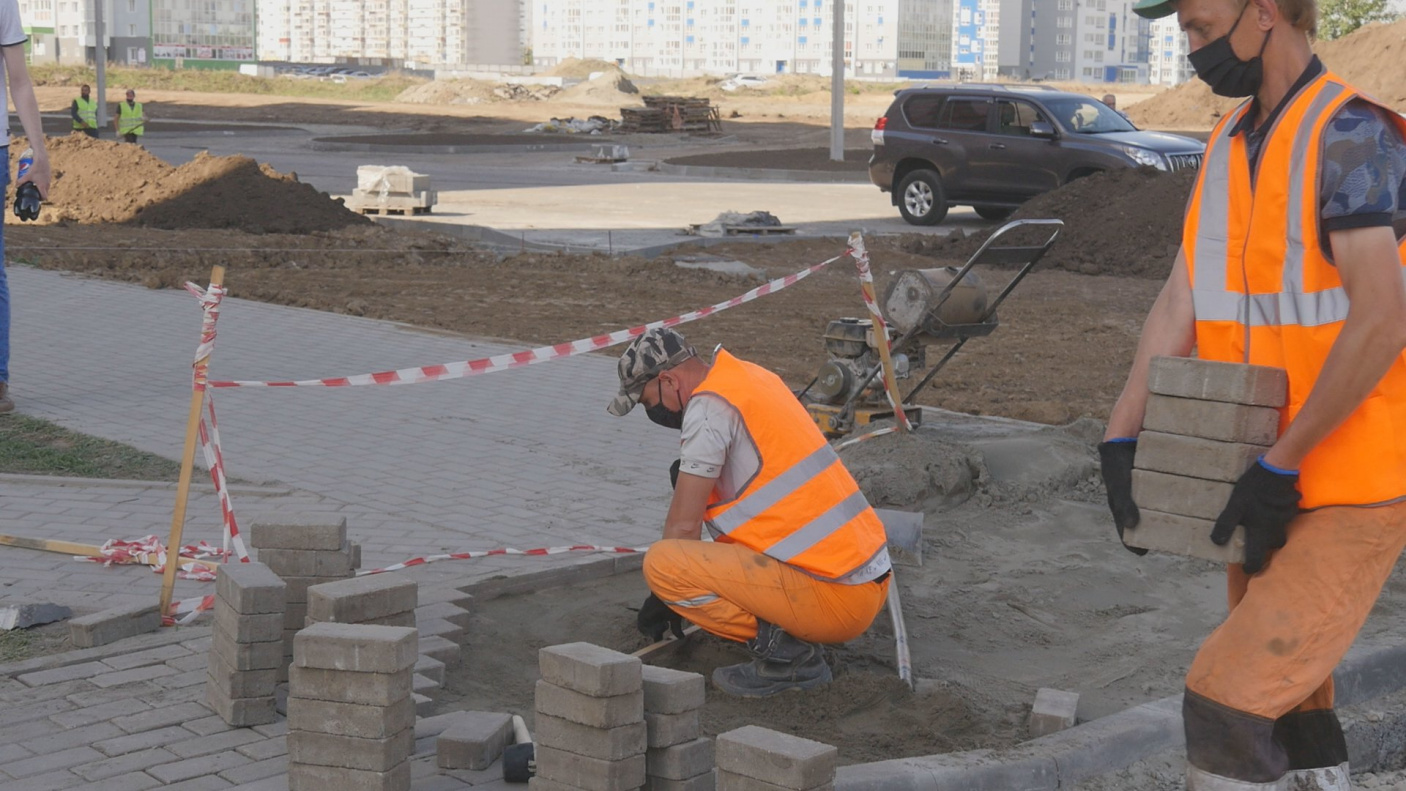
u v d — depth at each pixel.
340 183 27.78
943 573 6.09
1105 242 17.89
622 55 180.50
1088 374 11.12
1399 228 3.10
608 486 7.50
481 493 7.29
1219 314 3.29
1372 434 3.06
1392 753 4.91
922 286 7.74
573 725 3.69
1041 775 4.12
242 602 4.25
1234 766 3.18
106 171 21.27
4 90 8.65
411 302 13.93
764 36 170.88
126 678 4.68
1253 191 3.20
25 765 4.00
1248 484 3.04
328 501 7.07
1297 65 3.10
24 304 12.95
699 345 11.91
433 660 4.73
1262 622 3.12
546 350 5.82
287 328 12.09
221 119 52.91
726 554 4.56
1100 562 6.27
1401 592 5.90
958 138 22.06
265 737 4.23
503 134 47.12
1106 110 22.19
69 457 7.77
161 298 13.57
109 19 132.75
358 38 190.38
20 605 5.28
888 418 8.16
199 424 5.24
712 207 24.67
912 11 169.50
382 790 3.72
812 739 4.34
